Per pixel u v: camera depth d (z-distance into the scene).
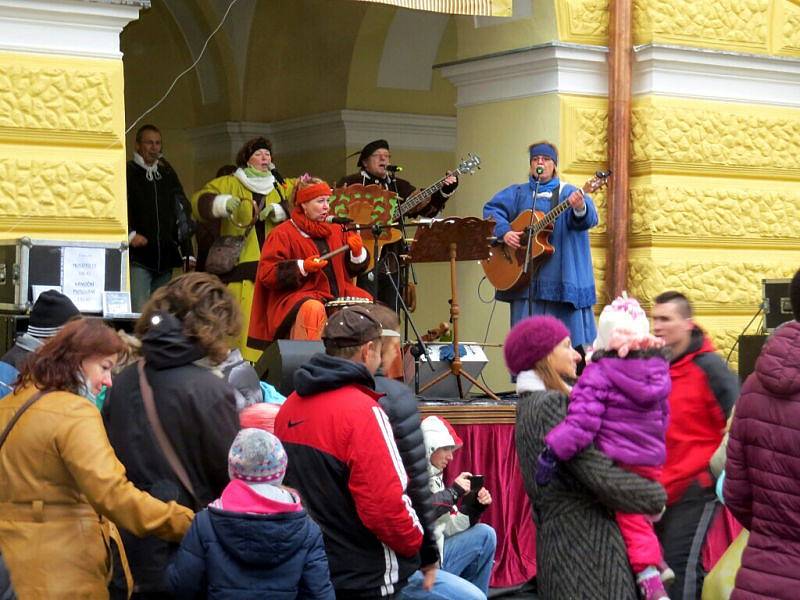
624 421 5.26
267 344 9.36
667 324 6.67
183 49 14.51
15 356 6.45
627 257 11.23
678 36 11.20
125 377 5.19
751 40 11.57
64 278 8.25
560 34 10.98
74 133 8.77
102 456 4.89
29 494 4.97
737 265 11.53
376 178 10.87
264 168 10.91
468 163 10.00
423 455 5.62
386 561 5.39
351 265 9.48
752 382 5.33
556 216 9.84
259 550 4.76
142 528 4.87
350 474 5.29
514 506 9.03
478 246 9.38
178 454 5.07
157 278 11.44
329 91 13.80
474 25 11.59
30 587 4.94
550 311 10.14
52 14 8.64
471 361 9.52
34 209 8.66
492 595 8.71
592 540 5.32
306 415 5.39
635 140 11.21
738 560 6.57
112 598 5.21
